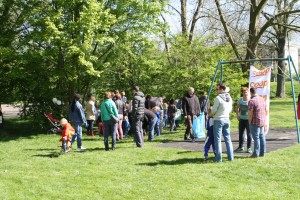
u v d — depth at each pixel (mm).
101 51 17750
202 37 20625
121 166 9203
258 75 11898
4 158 10539
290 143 12367
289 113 25984
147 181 7742
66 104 17844
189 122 13555
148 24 17469
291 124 19172
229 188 7145
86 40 15258
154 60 19547
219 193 6836
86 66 15875
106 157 10406
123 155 10672
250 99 9750
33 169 9023
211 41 20047
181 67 18703
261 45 26422
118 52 17922
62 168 9102
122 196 6844
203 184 7445
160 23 18328
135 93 12305
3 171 8820
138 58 19297
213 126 9477
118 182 7723
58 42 15453
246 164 8992
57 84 17625
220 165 8984
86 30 15289
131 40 17828
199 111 13797
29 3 16516
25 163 9734
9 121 22047
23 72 16359
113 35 17062
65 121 11391
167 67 19141
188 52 18641
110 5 17281
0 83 17516
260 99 9742
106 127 11625
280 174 8031
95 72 15812
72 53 15156
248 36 22016
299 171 8234
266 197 6574
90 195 6914
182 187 7262
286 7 21938
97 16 15398
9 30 17078
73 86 17516
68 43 15273
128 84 19969
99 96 20094
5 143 13844
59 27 15461
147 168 8930
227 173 8242
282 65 35438
